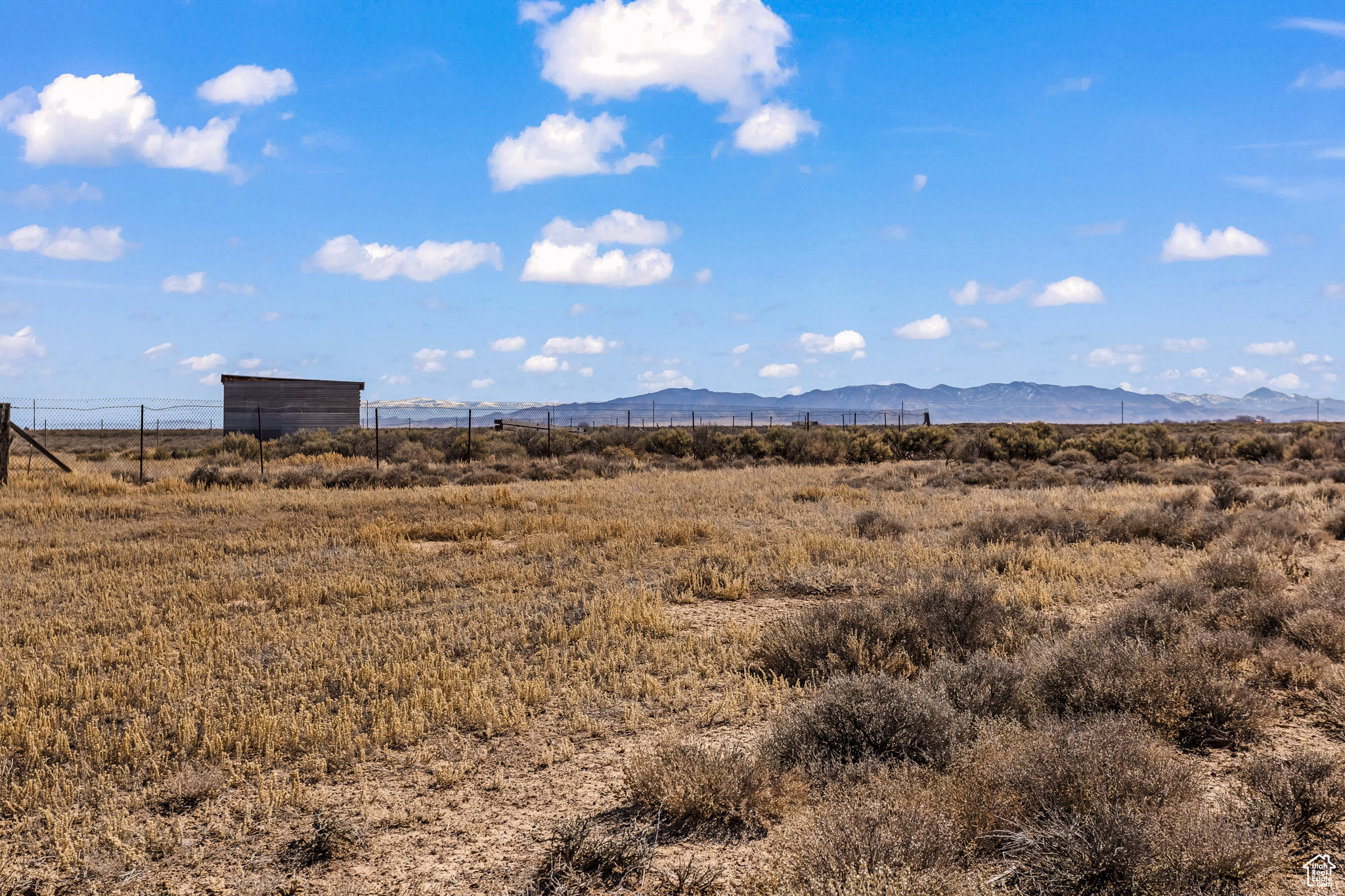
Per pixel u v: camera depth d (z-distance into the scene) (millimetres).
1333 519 17078
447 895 4281
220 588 11656
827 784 5266
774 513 20641
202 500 21469
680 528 16562
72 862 4652
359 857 4699
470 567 13539
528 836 4914
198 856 4695
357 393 66062
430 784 5684
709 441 47750
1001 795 4723
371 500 22047
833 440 46125
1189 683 6367
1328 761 5277
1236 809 4840
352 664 8320
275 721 6465
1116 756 4910
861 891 3590
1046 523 16750
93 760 6016
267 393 61719
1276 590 10914
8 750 6160
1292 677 7492
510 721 6711
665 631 9688
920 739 5688
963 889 3789
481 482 29688
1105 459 43781
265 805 5293
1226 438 51000
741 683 7809
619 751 6246
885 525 17188
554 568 13641
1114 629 8383
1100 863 4031
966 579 10414
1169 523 16141
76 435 72188
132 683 7574
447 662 8188
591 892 4258
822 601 11297
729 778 5094
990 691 6727
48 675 7809
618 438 53844
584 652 8688
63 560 13719
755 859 4508
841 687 6207
